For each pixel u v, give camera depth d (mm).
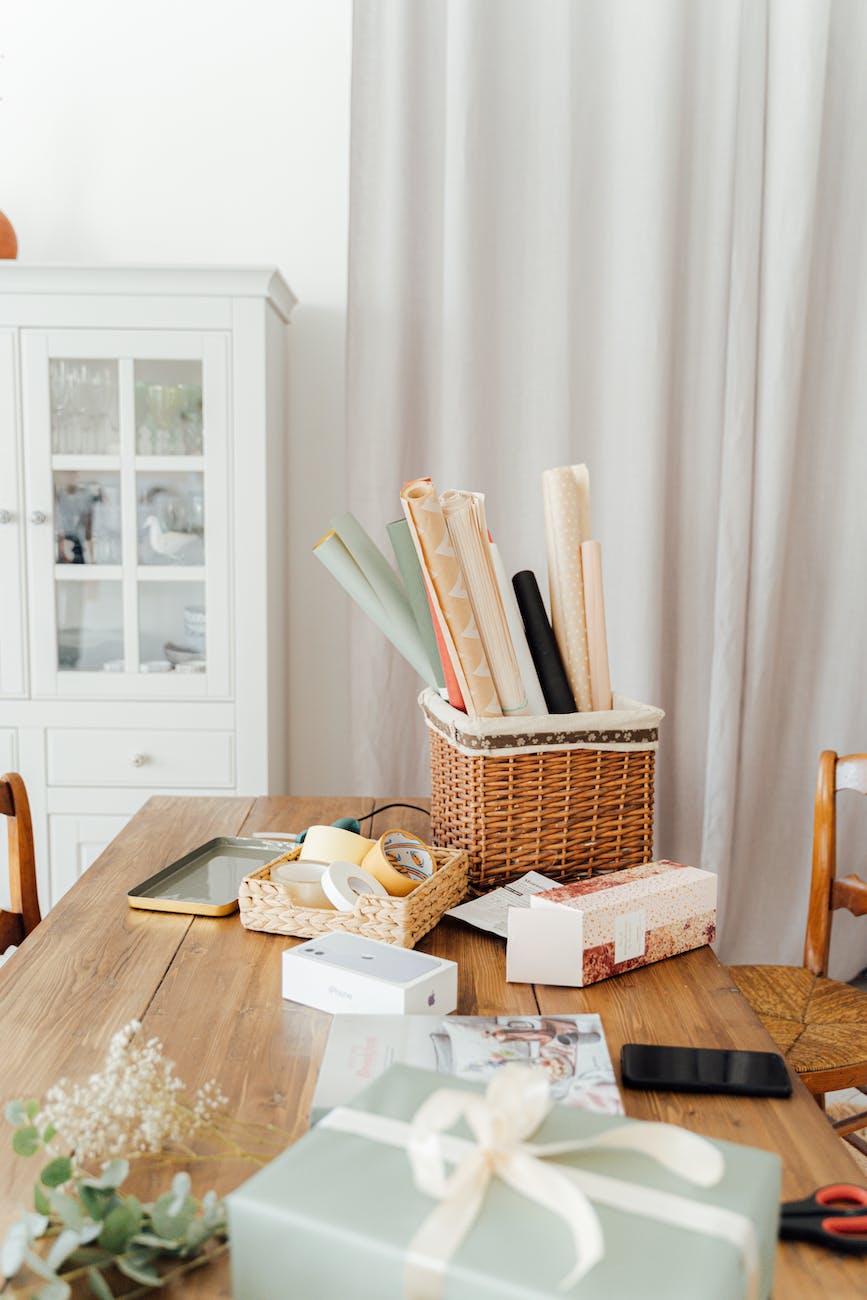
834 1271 624
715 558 2703
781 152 2553
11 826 1419
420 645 1419
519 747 1221
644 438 2582
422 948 1113
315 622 2846
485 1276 492
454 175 2469
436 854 1229
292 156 2725
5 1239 639
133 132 2711
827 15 2486
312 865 1198
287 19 2689
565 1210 522
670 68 2479
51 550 2371
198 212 2738
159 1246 611
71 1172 636
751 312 2592
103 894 1261
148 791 2439
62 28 2678
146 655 2416
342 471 2811
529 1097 584
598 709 1332
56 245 2734
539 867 1264
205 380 2330
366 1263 516
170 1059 864
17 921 1422
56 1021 930
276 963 1063
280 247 2750
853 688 2775
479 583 1253
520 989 1015
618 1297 479
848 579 2754
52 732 2424
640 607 2625
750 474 2633
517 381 2596
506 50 2498
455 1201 533
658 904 1084
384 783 2648
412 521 1213
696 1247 513
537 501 2613
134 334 2318
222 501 2369
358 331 2547
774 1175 576
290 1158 585
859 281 2676
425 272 2572
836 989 1581
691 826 2771
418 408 2623
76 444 2355
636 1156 583
